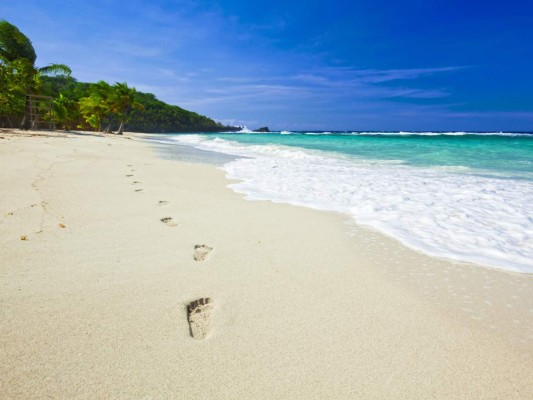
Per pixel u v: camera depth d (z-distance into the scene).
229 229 4.25
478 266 3.36
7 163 7.77
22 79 28.09
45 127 37.06
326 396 1.67
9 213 4.15
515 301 2.70
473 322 2.39
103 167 8.64
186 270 3.02
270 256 3.45
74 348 1.91
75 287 2.58
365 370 1.87
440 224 4.68
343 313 2.45
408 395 1.71
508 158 14.02
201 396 1.63
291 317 2.37
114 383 1.67
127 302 2.43
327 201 6.00
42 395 1.57
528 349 2.11
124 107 45.53
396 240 4.05
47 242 3.39
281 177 8.58
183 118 116.50
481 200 6.06
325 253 3.60
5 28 25.88
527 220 4.84
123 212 4.65
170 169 9.31
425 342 2.14
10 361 1.77
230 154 16.08
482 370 1.91
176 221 4.45
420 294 2.78
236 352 1.97
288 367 1.86
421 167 11.20
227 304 2.51
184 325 2.20
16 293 2.43
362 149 19.19
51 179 6.42
